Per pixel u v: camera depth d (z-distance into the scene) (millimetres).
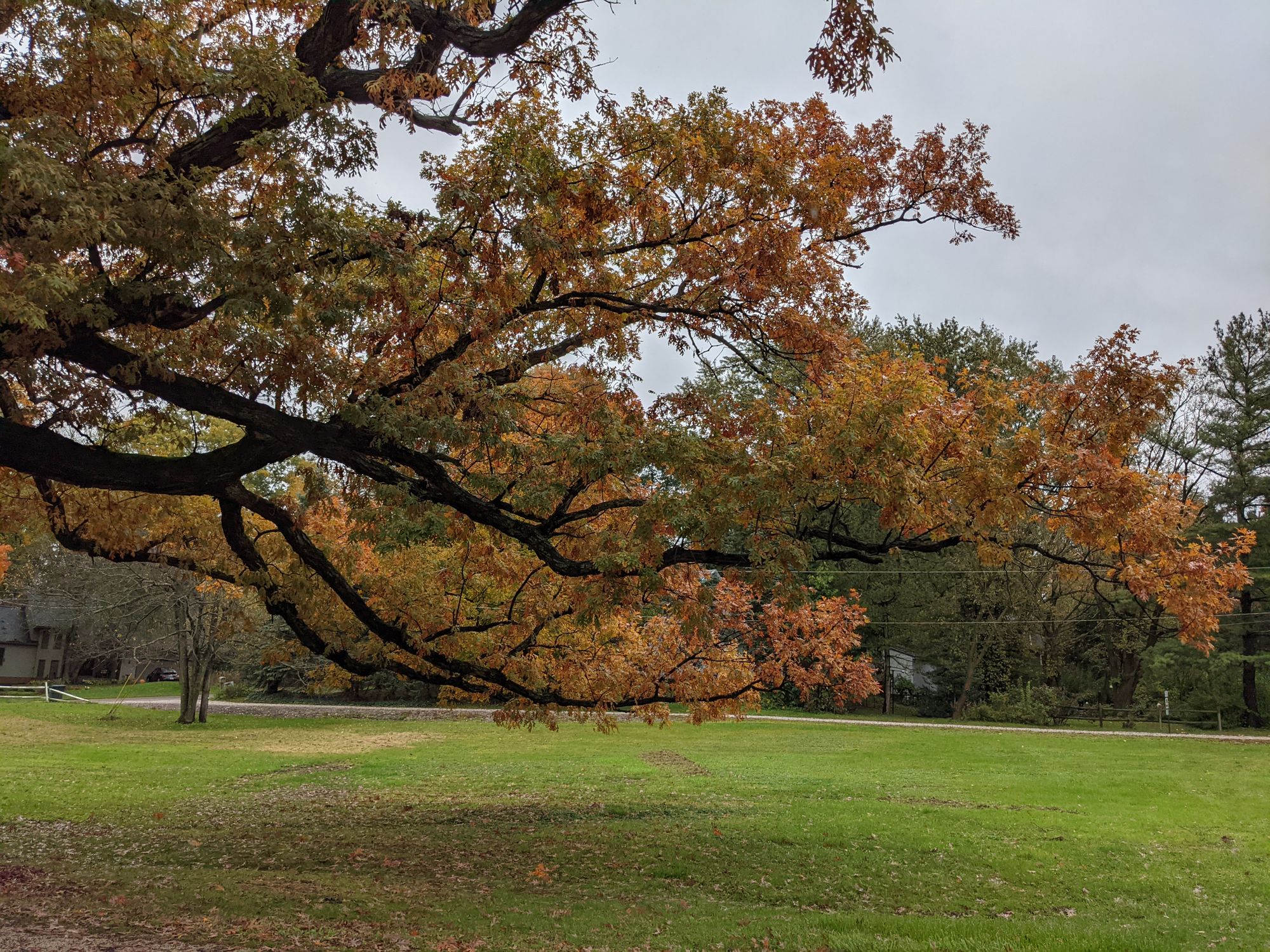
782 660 15062
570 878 11133
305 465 12344
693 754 26734
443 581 13977
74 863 10859
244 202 9195
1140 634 40438
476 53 8812
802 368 11453
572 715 15266
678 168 9602
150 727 32125
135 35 7688
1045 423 10383
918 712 45000
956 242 11758
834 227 10992
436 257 9656
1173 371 9633
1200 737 32906
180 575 25062
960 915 9844
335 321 7648
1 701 42344
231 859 11617
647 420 10477
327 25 8562
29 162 5746
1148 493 10078
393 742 29547
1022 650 42938
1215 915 9812
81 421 9023
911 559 42094
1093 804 17812
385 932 7809
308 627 12398
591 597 9711
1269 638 39688
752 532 9797
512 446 9305
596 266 10312
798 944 8000
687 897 10281
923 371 10281
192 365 9016
